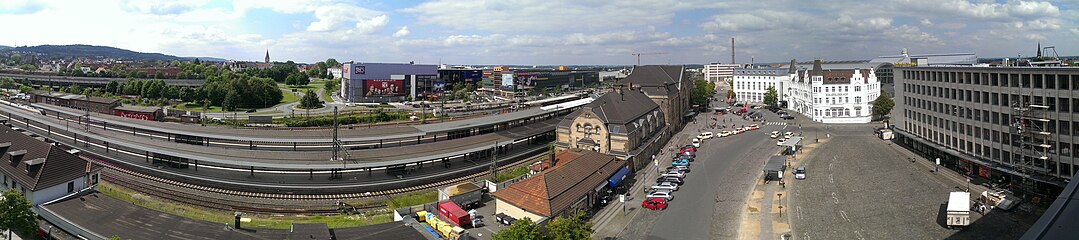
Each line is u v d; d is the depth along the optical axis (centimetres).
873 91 18212
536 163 10756
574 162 8750
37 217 6881
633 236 7225
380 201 8775
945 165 10506
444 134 13788
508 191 7788
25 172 7650
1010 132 8738
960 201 7119
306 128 14975
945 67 10512
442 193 8450
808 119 18675
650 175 10675
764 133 15550
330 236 5934
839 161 11319
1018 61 10169
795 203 8444
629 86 15875
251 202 8500
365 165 9706
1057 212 3794
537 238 5578
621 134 10994
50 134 13862
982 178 9412
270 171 10312
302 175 10050
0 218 5862
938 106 10881
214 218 7638
